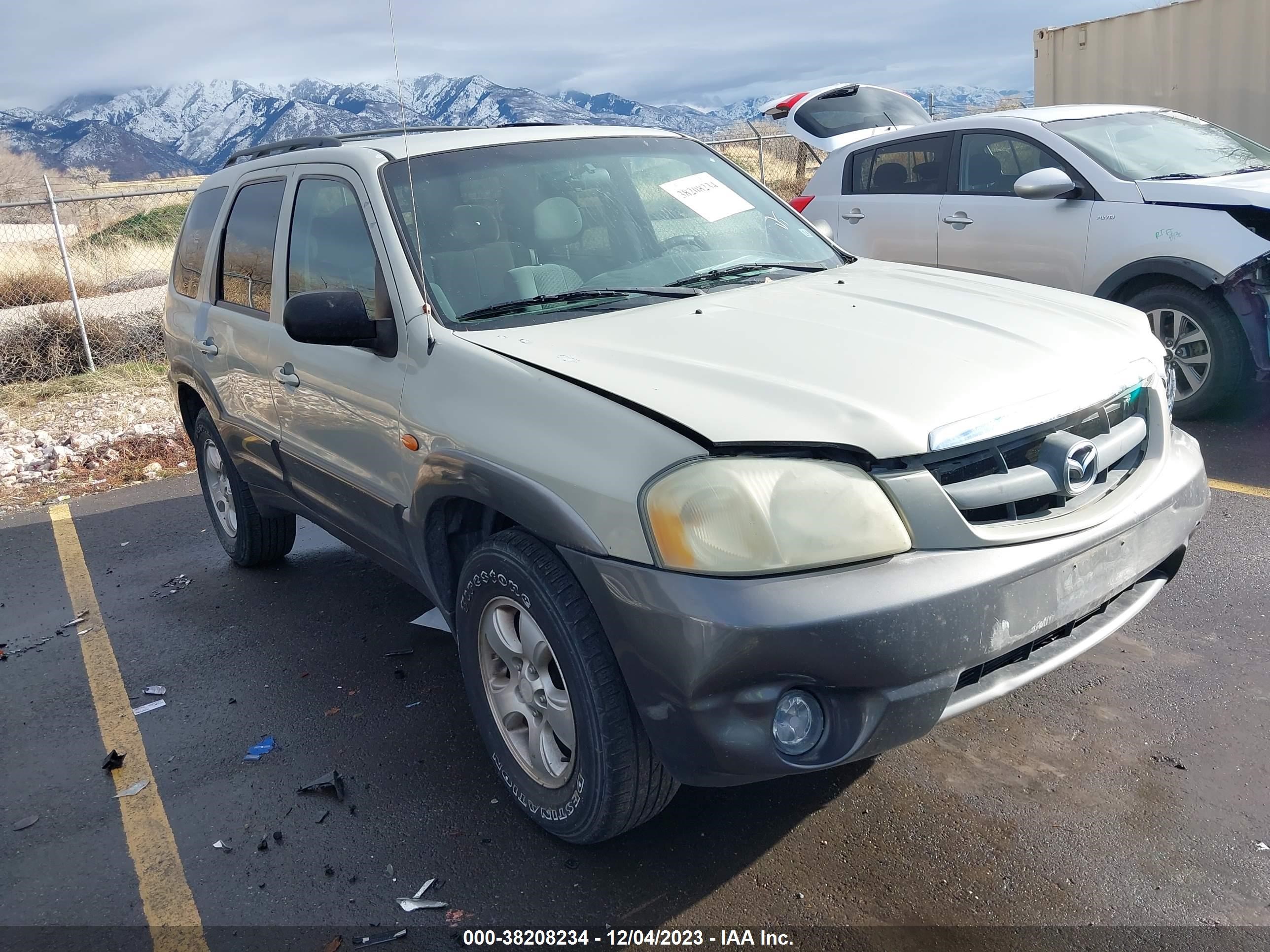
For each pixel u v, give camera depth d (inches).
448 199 135.6
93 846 120.9
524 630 109.3
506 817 118.9
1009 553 93.9
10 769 140.3
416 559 128.3
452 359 116.0
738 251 148.2
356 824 119.9
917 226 290.8
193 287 197.6
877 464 91.7
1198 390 237.0
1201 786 112.4
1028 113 277.7
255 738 142.6
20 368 433.4
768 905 101.1
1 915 109.6
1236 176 245.4
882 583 88.5
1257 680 131.6
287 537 204.8
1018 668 100.1
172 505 262.5
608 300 128.8
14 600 206.4
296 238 153.9
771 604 86.3
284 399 154.4
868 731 89.7
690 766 92.0
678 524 89.0
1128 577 105.7
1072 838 106.3
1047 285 261.4
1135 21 408.8
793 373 101.0
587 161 149.6
